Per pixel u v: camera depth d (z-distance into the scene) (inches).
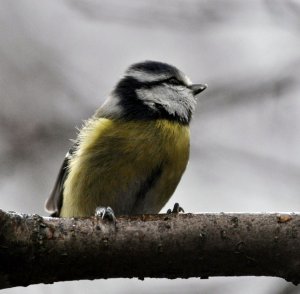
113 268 286.4
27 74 543.5
